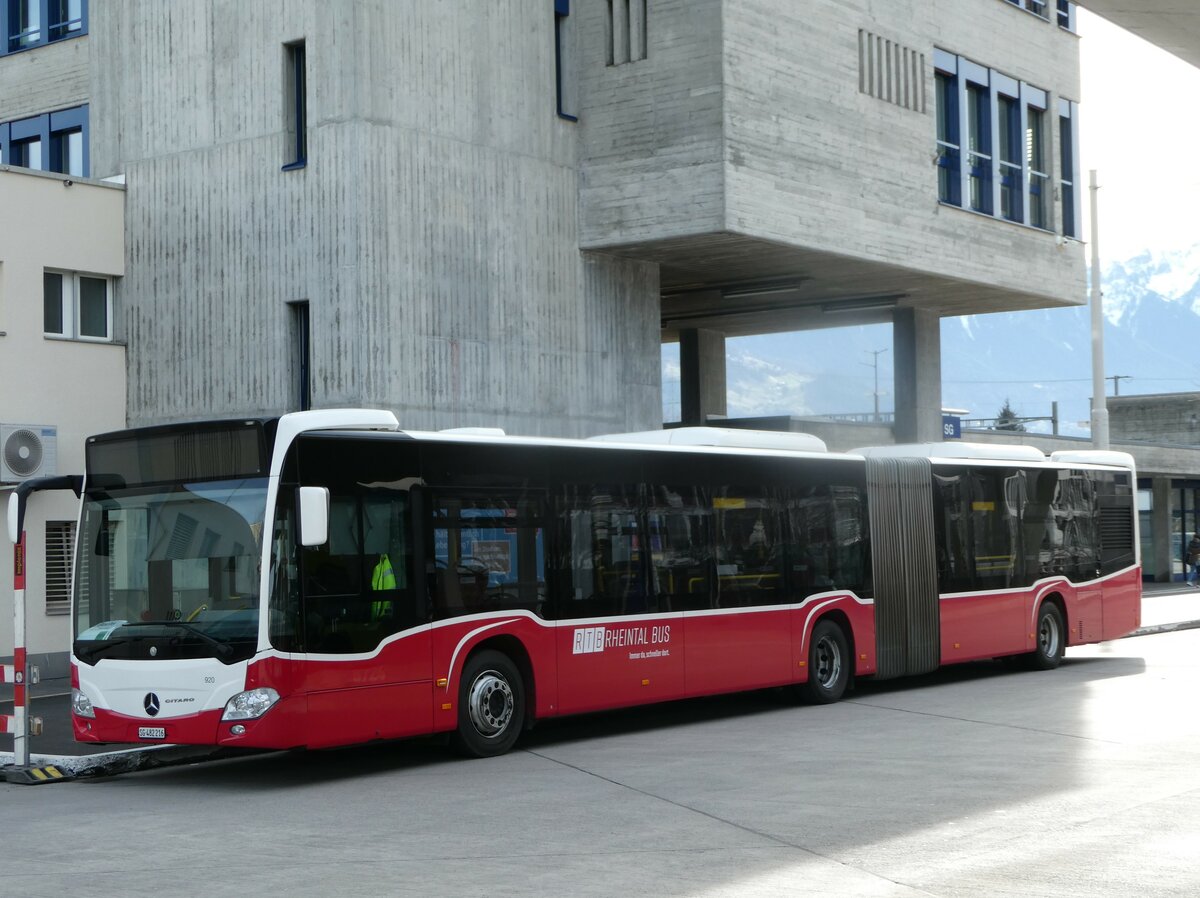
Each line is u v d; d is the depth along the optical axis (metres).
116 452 14.27
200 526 13.70
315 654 13.50
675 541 17.59
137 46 26.72
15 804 13.11
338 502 13.90
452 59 25.55
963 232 32.62
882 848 9.76
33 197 25.06
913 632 21.20
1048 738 15.23
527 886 8.76
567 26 27.88
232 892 8.77
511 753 15.56
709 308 36.88
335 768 14.94
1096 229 35.66
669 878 8.93
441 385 24.98
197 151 25.88
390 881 9.01
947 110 33.03
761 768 13.67
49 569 24.50
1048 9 36.25
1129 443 50.38
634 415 28.55
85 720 14.00
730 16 26.47
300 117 25.20
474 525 15.21
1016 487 23.64
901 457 21.53
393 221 24.42
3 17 31.28
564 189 27.44
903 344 36.94
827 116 28.73
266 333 24.95
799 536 19.48
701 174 26.42
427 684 14.55
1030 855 9.45
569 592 16.17
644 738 16.59
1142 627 32.78
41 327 25.05
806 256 29.03
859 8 29.77
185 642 13.48
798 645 19.27
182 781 14.41
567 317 27.33
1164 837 9.98
